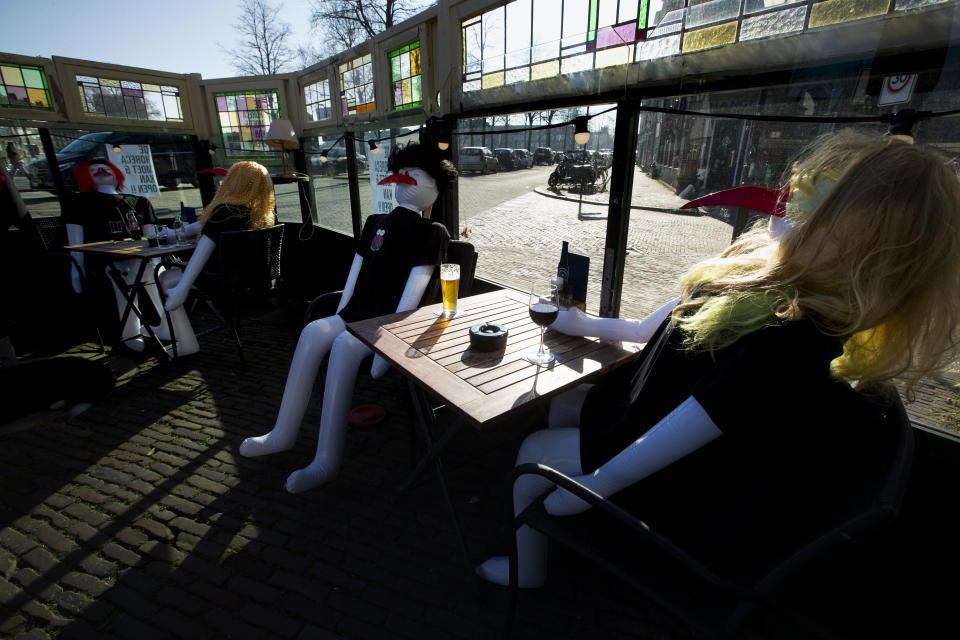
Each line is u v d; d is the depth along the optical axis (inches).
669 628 65.6
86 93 188.2
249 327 175.6
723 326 38.7
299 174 187.0
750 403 36.3
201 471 95.7
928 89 53.7
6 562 73.5
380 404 123.3
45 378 113.2
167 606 66.9
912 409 61.6
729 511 43.9
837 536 33.3
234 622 64.7
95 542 77.6
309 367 93.1
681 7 75.7
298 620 65.3
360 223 176.6
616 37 86.3
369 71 155.4
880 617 63.3
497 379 62.2
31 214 187.8
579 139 90.0
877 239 33.7
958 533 57.4
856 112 60.4
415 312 90.9
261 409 119.0
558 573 74.3
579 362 67.6
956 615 58.6
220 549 76.9
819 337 35.6
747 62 69.6
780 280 38.9
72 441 104.7
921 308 35.4
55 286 177.9
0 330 137.5
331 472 89.7
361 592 69.9
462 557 76.2
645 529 41.9
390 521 83.7
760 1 66.4
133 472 95.1
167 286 143.2
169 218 209.6
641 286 93.2
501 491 92.1
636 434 47.7
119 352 151.4
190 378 134.9
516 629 65.0
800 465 42.1
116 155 196.9
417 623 65.4
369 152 163.0
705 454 45.4
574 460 55.1
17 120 176.2
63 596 68.1
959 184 34.0
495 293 105.3
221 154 221.1
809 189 40.5
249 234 134.6
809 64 63.2
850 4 58.2
